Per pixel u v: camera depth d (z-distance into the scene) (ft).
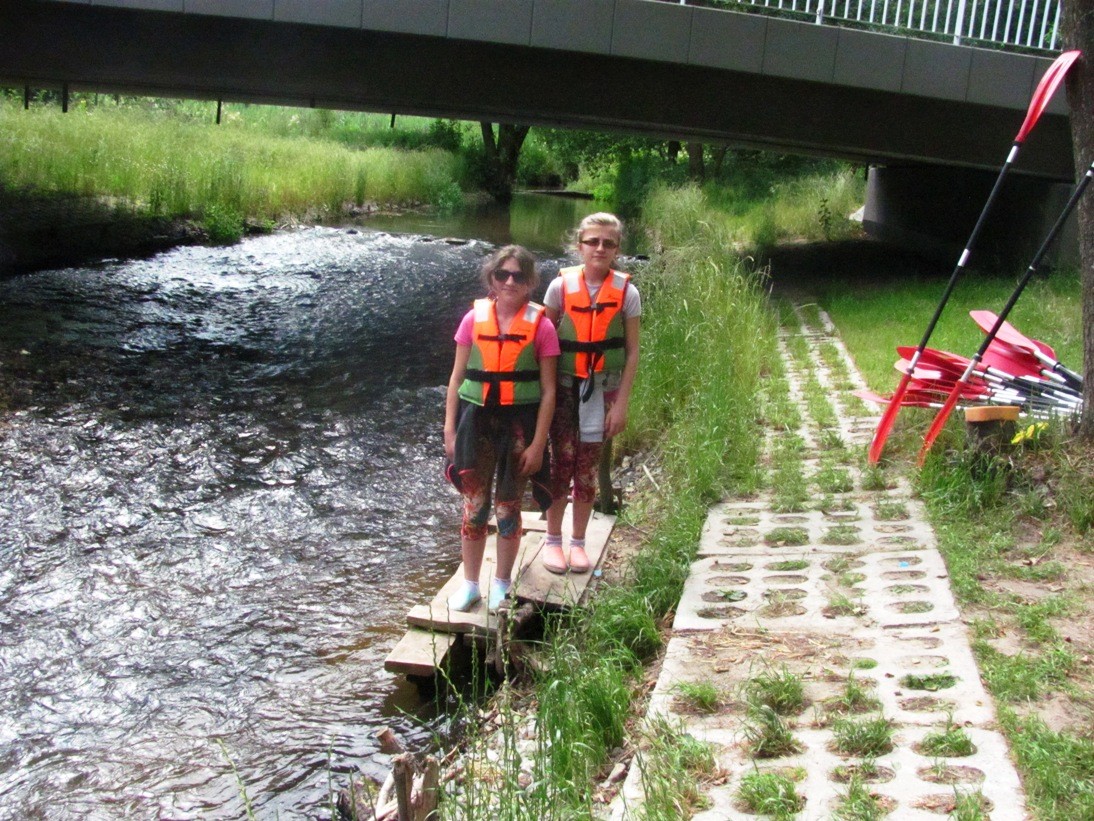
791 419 26.55
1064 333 31.94
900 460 22.82
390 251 61.87
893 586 16.89
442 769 14.30
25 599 19.60
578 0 44.86
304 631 18.81
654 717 13.58
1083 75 20.44
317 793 14.40
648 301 37.78
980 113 49.03
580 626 16.92
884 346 33.35
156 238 57.77
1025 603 16.03
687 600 17.10
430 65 49.29
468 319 16.74
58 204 59.26
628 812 11.68
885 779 11.66
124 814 13.98
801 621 15.98
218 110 56.90
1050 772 11.41
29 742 15.52
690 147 97.55
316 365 36.65
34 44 46.24
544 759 12.60
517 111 51.65
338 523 23.63
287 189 73.20
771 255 59.57
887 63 45.96
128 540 22.24
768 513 20.84
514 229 80.07
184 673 17.39
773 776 11.64
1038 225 48.08
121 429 28.66
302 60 48.65
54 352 35.35
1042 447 20.49
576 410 17.99
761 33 45.57
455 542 22.80
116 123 80.69
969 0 50.90
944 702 13.24
